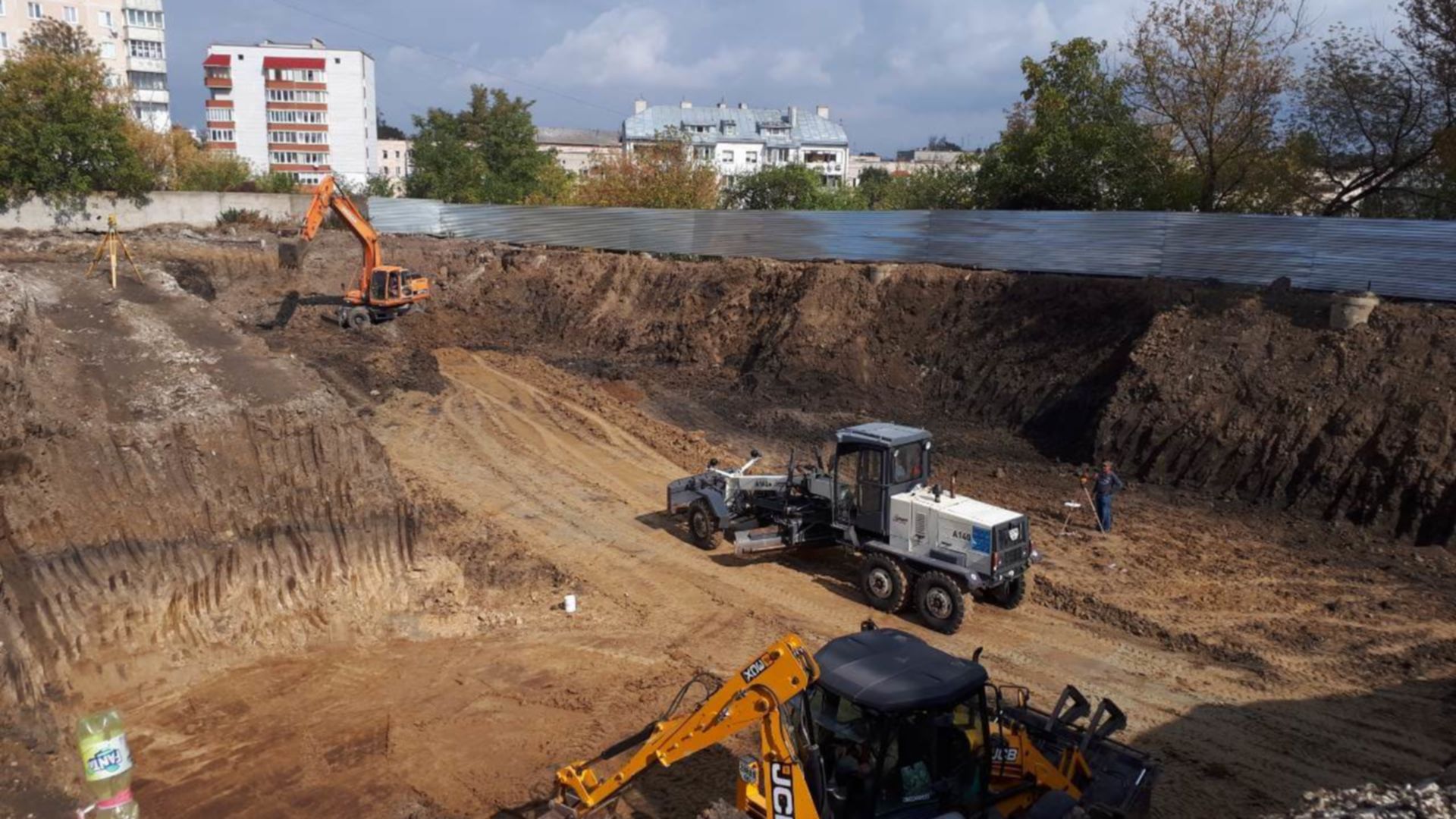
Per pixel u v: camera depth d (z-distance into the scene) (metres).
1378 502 16.62
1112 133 30.38
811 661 7.51
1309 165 27.67
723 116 100.44
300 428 14.12
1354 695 11.54
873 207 55.59
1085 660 12.61
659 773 9.86
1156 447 19.66
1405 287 20.52
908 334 26.44
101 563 11.67
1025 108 34.59
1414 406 17.03
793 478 16.27
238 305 36.22
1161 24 28.28
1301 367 18.92
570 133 125.38
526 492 19.33
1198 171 30.06
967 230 28.08
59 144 44.06
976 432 23.00
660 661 12.48
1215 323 20.70
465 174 62.19
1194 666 12.43
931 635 13.37
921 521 13.81
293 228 47.62
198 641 11.94
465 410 24.70
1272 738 10.63
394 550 14.02
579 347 32.97
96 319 16.47
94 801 8.00
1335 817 7.55
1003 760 8.16
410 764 10.03
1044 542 16.61
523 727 10.79
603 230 39.16
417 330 34.25
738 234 34.28
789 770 7.48
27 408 12.54
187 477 12.91
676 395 26.83
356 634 12.84
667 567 15.84
